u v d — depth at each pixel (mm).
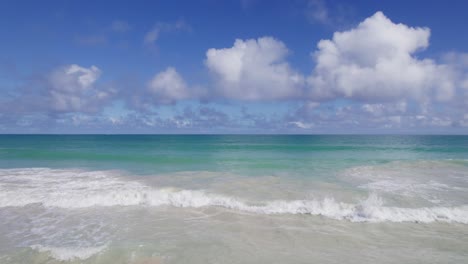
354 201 9812
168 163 19625
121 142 50406
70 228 7504
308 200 9852
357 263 5660
